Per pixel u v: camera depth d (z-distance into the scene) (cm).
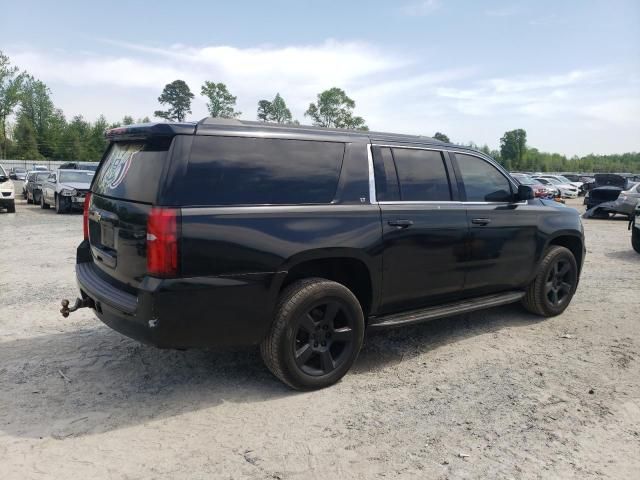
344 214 402
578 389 406
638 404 381
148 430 338
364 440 329
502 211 525
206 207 345
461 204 490
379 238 419
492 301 522
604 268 917
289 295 381
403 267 440
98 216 412
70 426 340
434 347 501
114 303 357
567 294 607
